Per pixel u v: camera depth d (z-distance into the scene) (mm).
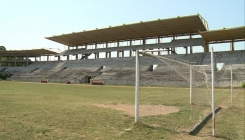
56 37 67375
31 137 6402
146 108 13688
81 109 12344
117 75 53938
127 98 19938
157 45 61594
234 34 45594
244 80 37125
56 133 6980
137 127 8117
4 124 7879
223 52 51344
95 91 29016
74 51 78188
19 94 21438
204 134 7812
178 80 42281
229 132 8180
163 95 23531
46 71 71875
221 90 31531
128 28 54531
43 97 18984
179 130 8047
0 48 116750
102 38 67312
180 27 51906
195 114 11664
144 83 45906
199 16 43875
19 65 89375
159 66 53188
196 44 54531
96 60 69375
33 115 9898
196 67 17406
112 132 7379
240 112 12922
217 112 12859
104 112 11555
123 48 67125
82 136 6781
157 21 47812
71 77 60531
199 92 21688
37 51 77812
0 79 72688
